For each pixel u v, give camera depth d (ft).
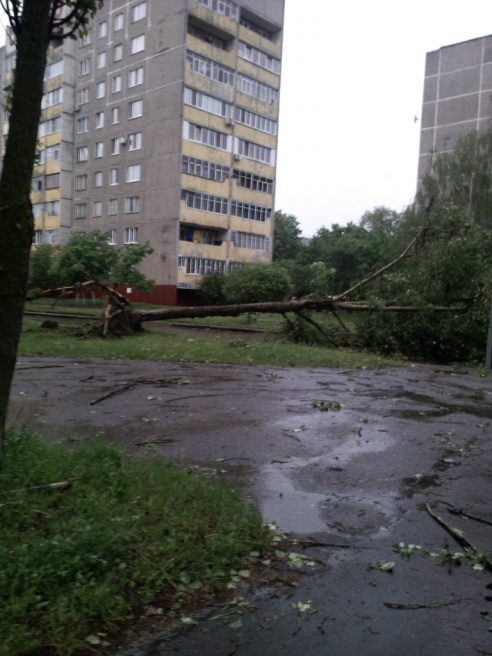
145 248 71.51
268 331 67.87
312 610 10.41
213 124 145.79
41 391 29.37
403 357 53.72
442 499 16.11
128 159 151.43
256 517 13.66
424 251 55.11
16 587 9.87
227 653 9.16
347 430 23.34
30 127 13.41
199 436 21.72
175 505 13.88
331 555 12.55
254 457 19.36
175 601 10.43
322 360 44.83
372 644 9.49
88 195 164.04
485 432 23.71
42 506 13.12
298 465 18.70
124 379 33.78
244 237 156.25
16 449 16.14
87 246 69.41
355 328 57.36
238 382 34.22
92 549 11.10
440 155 139.33
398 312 53.21
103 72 156.97
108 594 10.07
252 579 11.38
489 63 172.65
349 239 169.58
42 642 9.01
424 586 11.36
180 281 142.00
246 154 154.81
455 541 13.48
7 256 13.34
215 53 144.36
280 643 9.45
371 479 17.61
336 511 15.03
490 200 128.06
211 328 80.33
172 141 140.36
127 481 14.92
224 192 149.89
